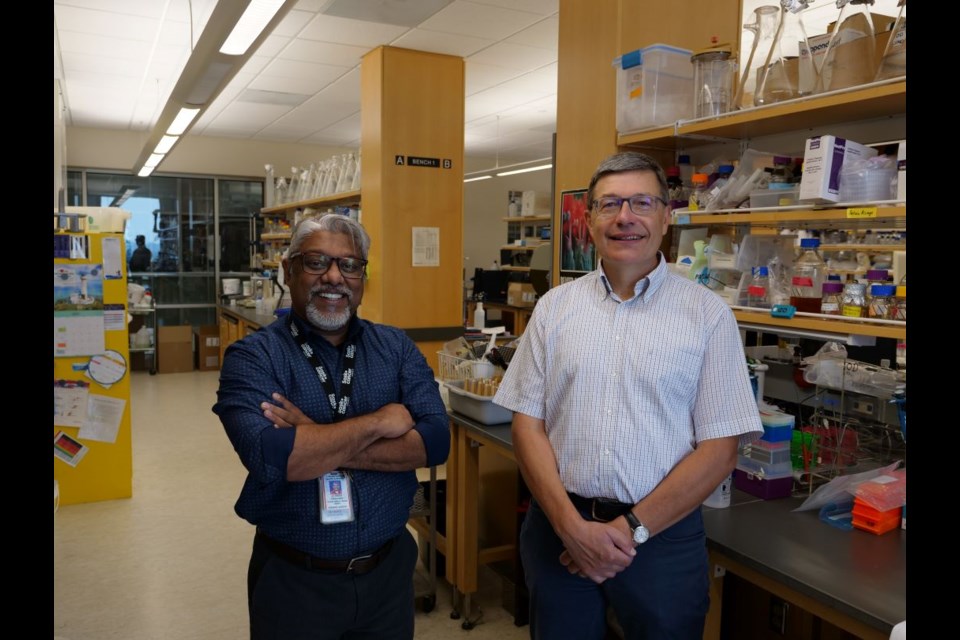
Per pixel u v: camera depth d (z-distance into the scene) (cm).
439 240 554
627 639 152
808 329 187
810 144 178
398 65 532
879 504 160
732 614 202
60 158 662
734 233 240
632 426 148
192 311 946
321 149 999
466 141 977
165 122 531
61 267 387
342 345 174
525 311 790
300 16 470
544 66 592
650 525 141
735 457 150
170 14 468
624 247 153
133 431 559
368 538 162
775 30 209
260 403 157
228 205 959
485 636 264
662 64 234
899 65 167
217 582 305
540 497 154
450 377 288
